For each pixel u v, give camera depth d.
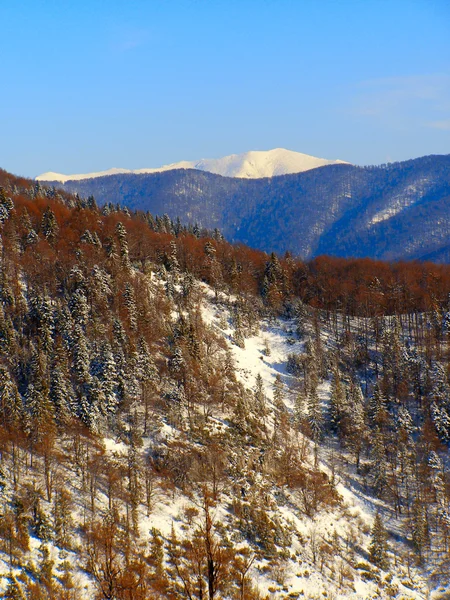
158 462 78.81
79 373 85.06
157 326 114.06
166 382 96.38
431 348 126.81
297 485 85.00
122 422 85.06
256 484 80.81
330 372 123.38
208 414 94.88
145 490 72.25
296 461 91.19
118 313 111.31
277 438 95.94
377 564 73.81
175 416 89.19
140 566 55.50
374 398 107.81
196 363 105.12
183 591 54.91
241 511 73.06
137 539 62.56
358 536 78.56
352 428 103.44
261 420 100.25
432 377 115.00
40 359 83.56
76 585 52.38
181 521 68.44
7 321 94.94
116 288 120.94
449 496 87.31
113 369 87.38
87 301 112.62
